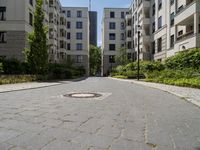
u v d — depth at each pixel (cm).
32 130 551
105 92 1483
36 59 2862
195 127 596
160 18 4247
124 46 7225
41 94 1325
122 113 769
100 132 541
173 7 3606
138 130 562
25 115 717
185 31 3203
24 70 2864
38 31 2875
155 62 3734
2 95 1266
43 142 467
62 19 6688
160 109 853
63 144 457
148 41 4900
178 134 532
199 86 1694
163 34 4022
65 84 2412
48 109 824
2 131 541
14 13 3575
